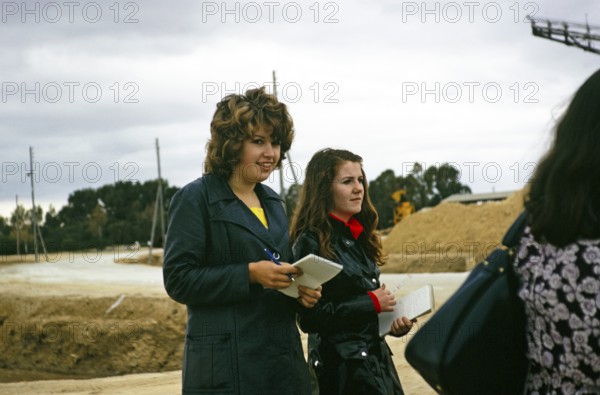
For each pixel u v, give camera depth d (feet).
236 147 10.19
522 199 6.45
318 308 11.11
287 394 9.93
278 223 10.65
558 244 5.93
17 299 48.62
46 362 44.34
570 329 5.83
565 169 5.96
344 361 11.21
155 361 42.96
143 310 45.68
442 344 6.44
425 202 308.81
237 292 9.54
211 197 10.07
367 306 11.23
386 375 11.51
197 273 9.65
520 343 6.47
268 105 10.36
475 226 125.80
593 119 6.01
